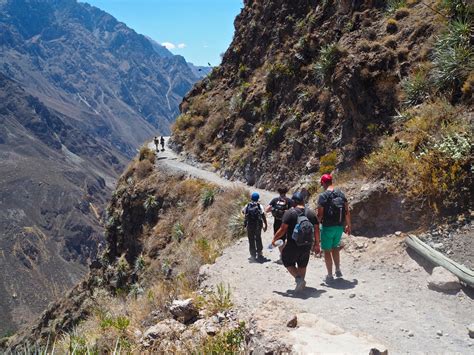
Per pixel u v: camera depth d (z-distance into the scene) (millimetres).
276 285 9453
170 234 28594
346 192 12148
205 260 13117
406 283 8688
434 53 14820
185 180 31500
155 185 34094
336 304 7953
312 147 22203
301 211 8539
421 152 11117
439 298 7883
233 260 11922
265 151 26031
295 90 25812
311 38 25828
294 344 5762
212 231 20750
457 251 8938
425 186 10438
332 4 26594
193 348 7008
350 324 7094
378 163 11953
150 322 9195
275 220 10547
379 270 9555
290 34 31719
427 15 17391
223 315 8125
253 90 32406
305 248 8430
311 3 30672
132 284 27781
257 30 37594
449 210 9961
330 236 8977
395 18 19156
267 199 21328
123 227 36219
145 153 40062
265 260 11625
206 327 7809
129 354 7391
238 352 6516
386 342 6434
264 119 28750
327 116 21984
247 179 26703
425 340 6445
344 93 17625
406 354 6047
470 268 8367
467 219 9531
